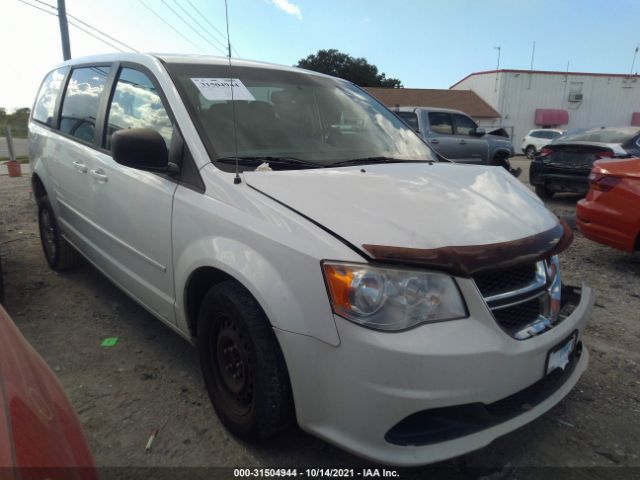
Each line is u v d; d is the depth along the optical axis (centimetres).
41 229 476
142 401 269
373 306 181
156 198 267
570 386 233
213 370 246
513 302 203
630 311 405
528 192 277
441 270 188
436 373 177
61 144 400
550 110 3512
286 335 194
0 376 114
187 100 269
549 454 237
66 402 142
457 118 1127
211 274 241
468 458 232
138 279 300
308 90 327
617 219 477
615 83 3547
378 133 330
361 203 213
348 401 184
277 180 229
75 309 385
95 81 373
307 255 190
